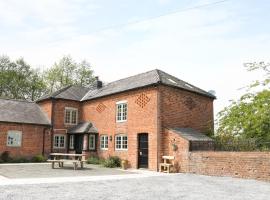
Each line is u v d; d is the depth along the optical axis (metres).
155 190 12.23
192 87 25.83
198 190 12.35
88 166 23.44
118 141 24.77
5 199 9.72
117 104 25.34
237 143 20.56
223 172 17.67
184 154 19.80
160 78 22.44
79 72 57.97
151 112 21.92
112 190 12.04
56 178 15.61
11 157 25.69
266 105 21.61
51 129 28.17
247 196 11.01
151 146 21.53
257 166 16.16
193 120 24.14
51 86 57.09
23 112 28.19
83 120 29.67
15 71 54.47
